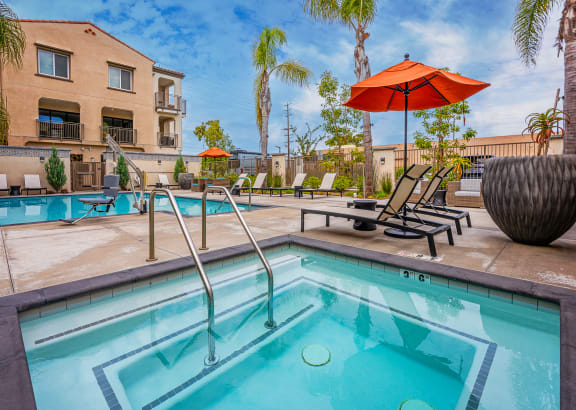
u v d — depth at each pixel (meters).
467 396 1.32
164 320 2.05
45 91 14.62
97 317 2.06
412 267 2.64
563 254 3.02
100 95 16.39
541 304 2.02
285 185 14.64
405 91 4.73
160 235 3.99
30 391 1.07
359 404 1.28
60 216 7.03
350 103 5.68
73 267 2.62
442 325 1.98
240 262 3.18
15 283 2.24
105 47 16.50
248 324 2.01
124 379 1.47
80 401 1.31
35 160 12.12
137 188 15.01
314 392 1.36
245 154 31.23
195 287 2.60
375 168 11.31
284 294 2.49
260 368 1.55
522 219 3.24
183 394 1.36
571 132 4.07
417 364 1.57
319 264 3.26
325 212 3.94
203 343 1.79
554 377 1.44
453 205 7.25
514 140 18.16
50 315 2.00
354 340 1.81
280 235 4.01
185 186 15.67
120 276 2.37
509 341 1.77
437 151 9.80
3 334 1.47
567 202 2.99
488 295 2.26
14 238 3.78
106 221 5.17
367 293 2.52
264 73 13.97
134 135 17.80
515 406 1.25
